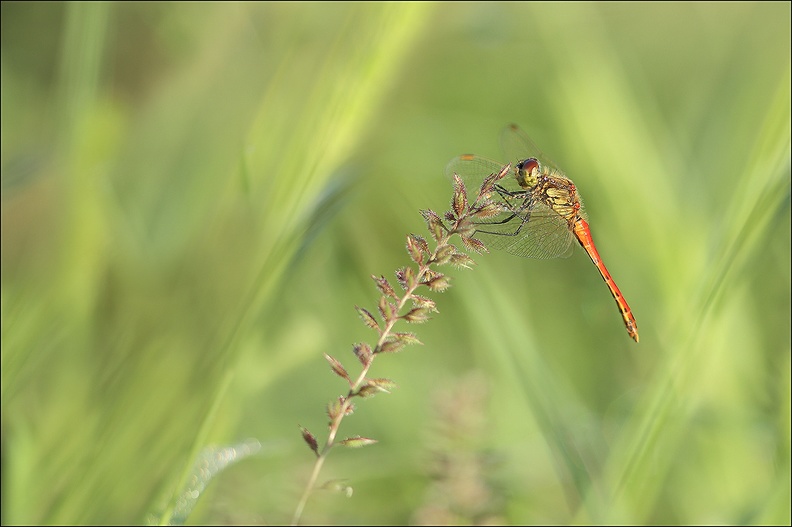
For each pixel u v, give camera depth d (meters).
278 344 0.55
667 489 0.55
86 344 0.54
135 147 0.57
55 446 0.53
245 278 0.54
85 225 0.55
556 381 0.56
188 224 0.56
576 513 0.54
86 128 0.55
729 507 0.55
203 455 0.52
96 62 0.55
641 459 0.53
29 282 0.54
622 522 0.53
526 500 0.55
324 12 0.56
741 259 0.54
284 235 0.53
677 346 0.53
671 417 0.54
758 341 0.57
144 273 0.55
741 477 0.55
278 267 0.53
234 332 0.52
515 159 0.56
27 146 0.57
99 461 0.53
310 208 0.54
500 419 0.57
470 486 0.54
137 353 0.54
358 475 0.55
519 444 0.56
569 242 0.55
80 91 0.55
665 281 0.57
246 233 0.54
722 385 0.56
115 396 0.53
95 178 0.55
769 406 0.56
